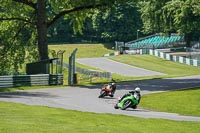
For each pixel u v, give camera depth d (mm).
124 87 79500
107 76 110875
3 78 72812
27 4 95375
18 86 75312
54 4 103062
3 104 45562
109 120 37562
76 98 59781
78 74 121750
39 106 45781
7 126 29375
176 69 155375
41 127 30047
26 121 32594
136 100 50250
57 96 61438
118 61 172000
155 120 40375
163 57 186500
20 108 42312
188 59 171625
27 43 106312
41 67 86812
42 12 94500
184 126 37594
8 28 105062
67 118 36688
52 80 83562
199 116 49344
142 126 35156
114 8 97000
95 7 96250
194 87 77438
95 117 38969
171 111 52312
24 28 105625
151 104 56562
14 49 105312
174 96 63469
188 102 58094
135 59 179125
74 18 105625
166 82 90688
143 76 127062
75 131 29406
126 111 48219
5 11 102812
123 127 33625
